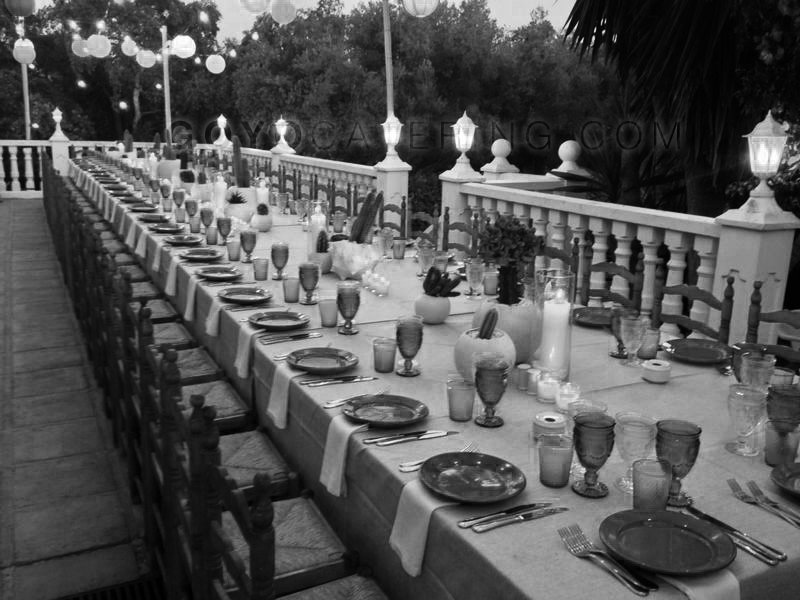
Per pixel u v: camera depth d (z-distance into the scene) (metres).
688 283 4.04
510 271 2.14
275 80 15.34
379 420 1.78
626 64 5.20
